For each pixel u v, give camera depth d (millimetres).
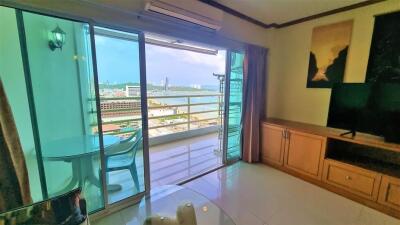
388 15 2174
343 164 2246
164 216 1462
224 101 3070
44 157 1670
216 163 3209
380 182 1978
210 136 4793
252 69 3029
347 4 2430
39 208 935
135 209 2062
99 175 1910
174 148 3908
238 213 1975
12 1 1324
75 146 1790
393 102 1934
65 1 1507
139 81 2020
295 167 2758
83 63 1718
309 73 2951
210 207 1760
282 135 2889
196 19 2104
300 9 2598
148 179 2236
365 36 2377
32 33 1521
